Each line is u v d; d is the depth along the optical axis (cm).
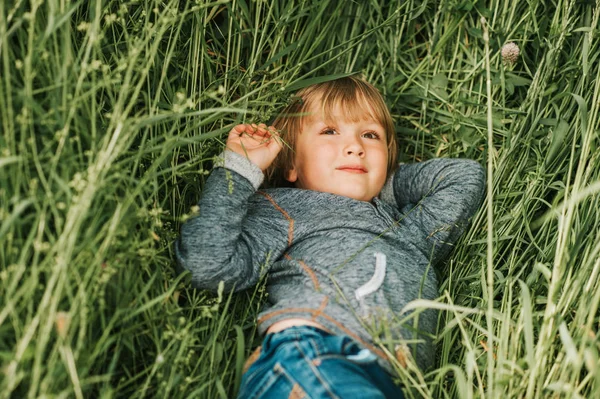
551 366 110
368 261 121
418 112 172
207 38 154
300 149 141
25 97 92
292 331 107
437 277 143
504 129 160
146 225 113
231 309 130
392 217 138
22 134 92
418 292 122
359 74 167
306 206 132
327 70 166
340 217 130
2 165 92
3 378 85
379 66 171
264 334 117
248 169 126
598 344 100
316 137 138
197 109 139
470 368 101
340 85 144
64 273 85
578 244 109
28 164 99
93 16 110
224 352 120
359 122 139
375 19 172
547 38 163
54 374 87
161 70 134
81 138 107
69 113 97
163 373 107
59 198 98
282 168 146
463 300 138
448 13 168
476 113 163
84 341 95
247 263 121
